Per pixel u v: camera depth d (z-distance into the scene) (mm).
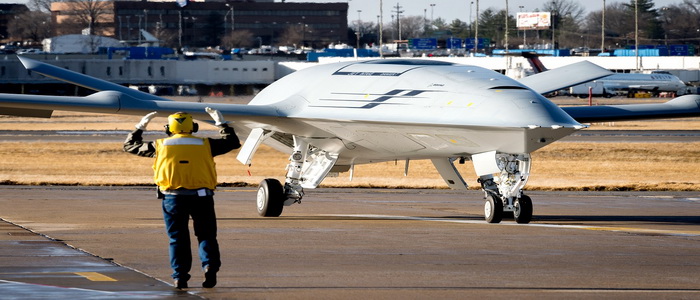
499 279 29719
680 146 139875
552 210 62125
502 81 49812
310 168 58188
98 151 128500
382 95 53250
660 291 27703
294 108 57375
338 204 66000
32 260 32969
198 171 27484
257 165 116875
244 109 56031
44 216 51812
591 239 41938
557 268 32312
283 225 48000
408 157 54781
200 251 27547
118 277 29406
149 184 86562
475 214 57812
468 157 51500
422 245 38844
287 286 28000
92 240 39312
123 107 55219
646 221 53250
